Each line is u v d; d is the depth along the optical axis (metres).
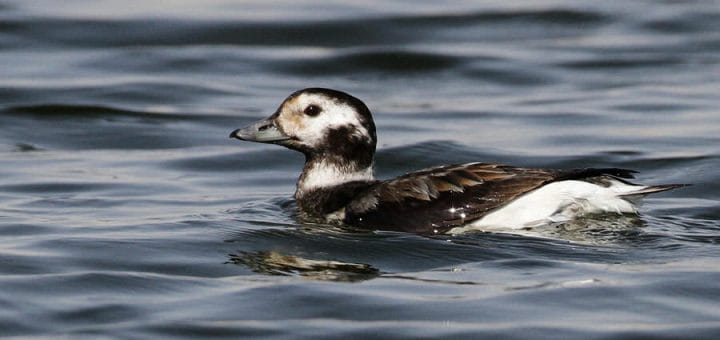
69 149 17.58
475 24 23.94
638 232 12.39
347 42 23.11
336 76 21.75
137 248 12.36
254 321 10.33
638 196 12.28
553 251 11.91
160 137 18.09
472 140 17.69
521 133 18.09
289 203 14.16
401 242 12.28
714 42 23.05
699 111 19.11
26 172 16.08
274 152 17.08
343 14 24.20
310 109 13.49
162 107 19.72
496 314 10.43
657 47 22.86
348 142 13.46
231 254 12.20
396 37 23.31
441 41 23.23
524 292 10.91
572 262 11.63
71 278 11.38
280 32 23.38
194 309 10.61
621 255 11.82
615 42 23.12
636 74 21.48
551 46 22.95
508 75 21.48
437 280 11.28
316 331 10.12
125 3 24.86
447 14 24.25
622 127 18.34
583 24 24.14
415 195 12.65
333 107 13.47
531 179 12.40
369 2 25.09
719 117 18.70
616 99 19.95
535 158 16.70
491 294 10.88
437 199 12.54
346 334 10.05
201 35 23.23
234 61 22.12
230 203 14.48
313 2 25.08
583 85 20.94
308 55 22.33
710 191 14.86
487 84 21.19
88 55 22.25
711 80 20.91
